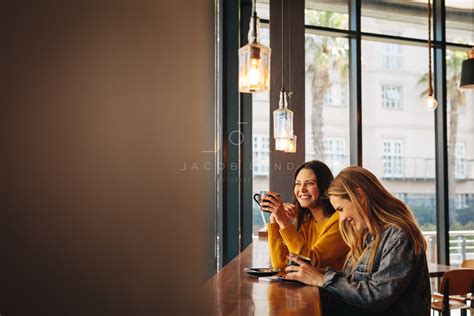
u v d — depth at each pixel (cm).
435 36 618
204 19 50
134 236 27
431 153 606
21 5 18
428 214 603
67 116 21
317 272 190
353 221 200
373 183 196
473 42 641
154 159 31
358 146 572
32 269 19
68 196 21
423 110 606
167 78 34
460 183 620
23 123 18
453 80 629
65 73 20
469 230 619
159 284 32
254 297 159
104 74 24
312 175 258
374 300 178
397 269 180
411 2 616
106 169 24
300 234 254
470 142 625
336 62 585
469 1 640
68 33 21
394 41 605
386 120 595
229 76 448
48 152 20
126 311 26
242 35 539
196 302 43
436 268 398
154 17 31
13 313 18
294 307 141
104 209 24
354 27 584
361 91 584
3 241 18
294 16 519
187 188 41
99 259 23
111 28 24
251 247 343
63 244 20
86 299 22
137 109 28
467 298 438
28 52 19
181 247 38
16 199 18
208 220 53
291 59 516
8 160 18
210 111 56
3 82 17
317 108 577
